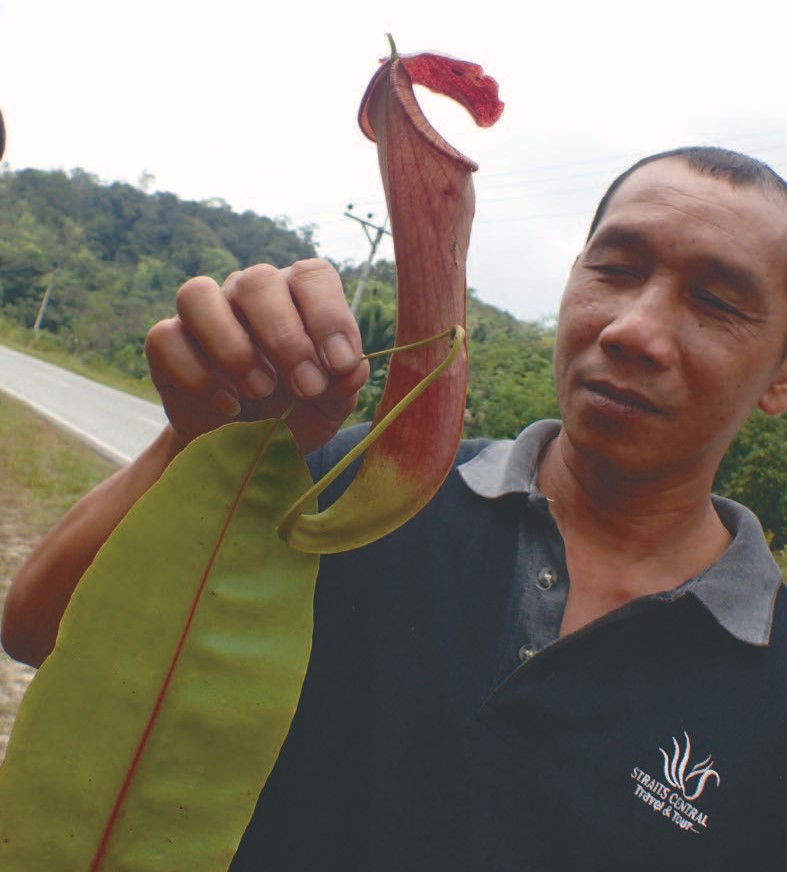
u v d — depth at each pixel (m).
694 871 1.00
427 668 1.12
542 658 1.08
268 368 0.80
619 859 0.99
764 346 1.07
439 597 1.17
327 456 1.30
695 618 1.10
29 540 5.80
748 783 1.03
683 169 1.09
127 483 0.99
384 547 1.22
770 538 9.34
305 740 1.13
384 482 0.70
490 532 1.21
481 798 1.03
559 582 1.15
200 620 0.68
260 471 0.71
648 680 1.07
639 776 1.02
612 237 1.10
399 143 0.73
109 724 0.66
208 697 0.67
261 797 1.11
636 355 1.05
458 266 0.74
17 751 0.65
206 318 0.78
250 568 0.70
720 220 1.04
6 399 14.60
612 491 1.18
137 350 40.44
